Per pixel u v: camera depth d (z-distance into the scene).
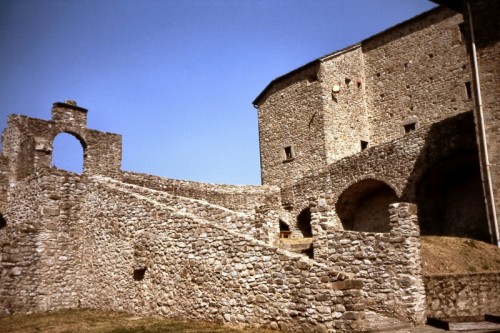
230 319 9.00
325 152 24.58
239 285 9.01
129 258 12.05
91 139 19.20
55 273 13.48
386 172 18.89
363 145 26.81
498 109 14.58
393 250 9.84
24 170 17.36
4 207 16.69
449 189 18.70
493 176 14.35
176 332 8.34
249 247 9.03
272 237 11.23
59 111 18.73
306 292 7.96
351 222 21.80
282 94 27.72
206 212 12.09
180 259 10.38
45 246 13.53
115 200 13.10
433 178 17.83
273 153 27.64
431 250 12.37
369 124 27.16
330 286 7.71
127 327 9.19
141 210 12.01
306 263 8.10
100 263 13.17
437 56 24.38
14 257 12.89
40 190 14.17
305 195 22.62
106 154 19.50
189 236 10.30
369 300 9.91
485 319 9.46
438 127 17.25
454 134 16.62
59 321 10.73
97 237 13.56
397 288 9.64
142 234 11.62
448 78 23.75
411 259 9.69
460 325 8.81
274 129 27.84
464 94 22.98
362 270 10.14
